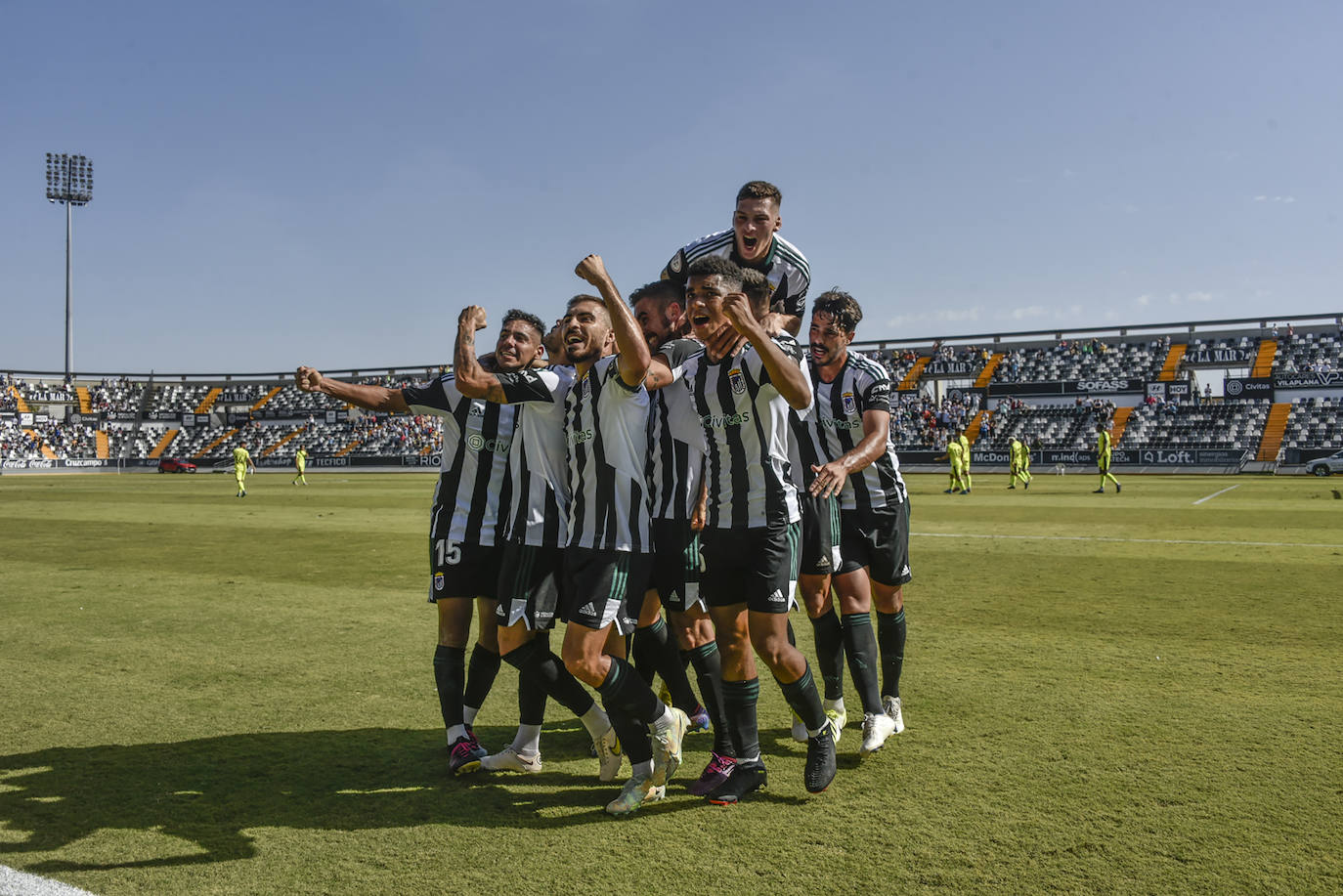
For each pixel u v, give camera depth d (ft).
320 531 45.65
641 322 12.73
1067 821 9.80
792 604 11.02
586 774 11.96
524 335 12.14
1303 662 16.98
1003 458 130.52
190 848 9.36
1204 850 9.01
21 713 14.37
